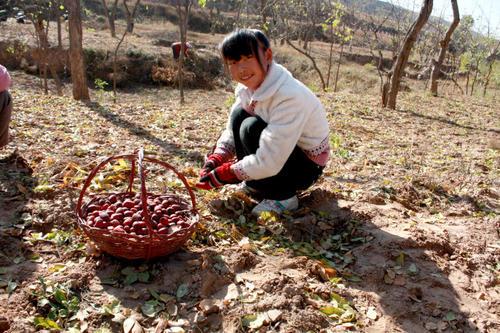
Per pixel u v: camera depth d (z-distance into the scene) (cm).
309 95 328
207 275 282
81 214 292
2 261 290
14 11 2222
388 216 390
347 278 307
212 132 648
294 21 3098
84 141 521
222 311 260
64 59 1888
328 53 3141
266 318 256
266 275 292
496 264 342
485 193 497
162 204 308
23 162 418
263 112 332
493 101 1554
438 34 2573
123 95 1827
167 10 4112
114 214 289
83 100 848
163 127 654
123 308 259
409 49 1084
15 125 555
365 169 541
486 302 295
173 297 270
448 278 314
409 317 275
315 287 287
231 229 344
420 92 1706
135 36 2789
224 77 2291
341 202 406
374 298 288
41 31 1477
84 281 275
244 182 400
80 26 866
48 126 573
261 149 323
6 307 252
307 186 368
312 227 359
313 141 344
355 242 350
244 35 313
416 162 608
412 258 327
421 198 457
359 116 970
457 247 355
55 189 374
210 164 357
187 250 312
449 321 273
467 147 757
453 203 455
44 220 333
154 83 2048
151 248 272
